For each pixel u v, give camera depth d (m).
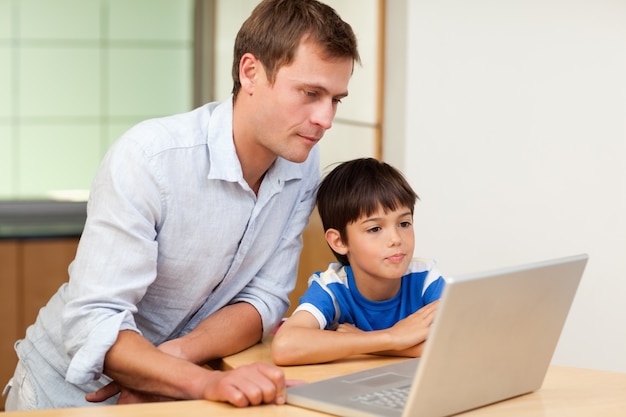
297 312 1.79
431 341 1.20
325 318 1.79
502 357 1.34
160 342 1.86
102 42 4.47
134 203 1.64
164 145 1.66
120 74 4.50
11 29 4.39
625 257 3.01
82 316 1.61
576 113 2.95
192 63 4.55
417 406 1.24
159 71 4.54
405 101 2.83
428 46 2.83
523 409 1.36
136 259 1.64
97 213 1.64
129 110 4.52
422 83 2.83
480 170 2.91
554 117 2.94
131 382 1.59
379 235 1.79
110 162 1.65
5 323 3.84
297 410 1.34
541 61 2.91
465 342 1.25
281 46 1.58
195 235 1.73
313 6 1.60
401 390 1.39
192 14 4.52
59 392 1.81
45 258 3.89
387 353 1.72
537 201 2.96
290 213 1.90
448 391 1.28
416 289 1.88
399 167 2.86
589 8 2.92
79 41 4.45
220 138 1.71
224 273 1.82
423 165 2.86
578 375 1.56
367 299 1.86
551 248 2.98
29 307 3.87
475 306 1.24
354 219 1.81
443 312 1.19
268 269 1.89
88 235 1.64
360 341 1.67
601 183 2.98
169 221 1.69
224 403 1.37
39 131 4.45
